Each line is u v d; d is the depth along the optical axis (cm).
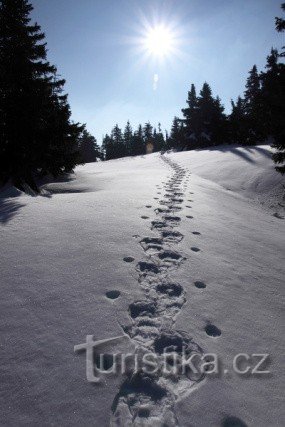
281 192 1886
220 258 560
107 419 225
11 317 328
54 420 221
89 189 1427
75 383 253
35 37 1762
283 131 1783
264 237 788
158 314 359
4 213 671
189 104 5675
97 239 548
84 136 7531
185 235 639
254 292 457
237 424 233
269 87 1880
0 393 238
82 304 360
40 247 497
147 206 845
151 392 253
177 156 4084
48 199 832
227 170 2422
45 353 282
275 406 255
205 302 398
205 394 256
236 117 4762
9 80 1549
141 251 524
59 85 1972
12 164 1498
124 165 3800
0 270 420
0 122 1492
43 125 1669
